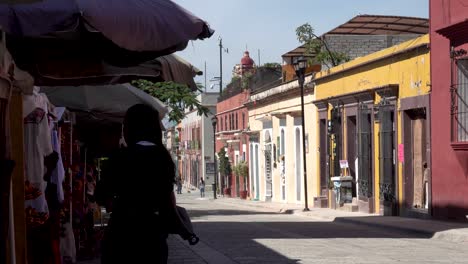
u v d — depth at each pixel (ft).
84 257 43.52
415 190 83.51
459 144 69.72
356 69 98.89
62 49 26.78
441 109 74.28
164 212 20.61
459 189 71.15
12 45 26.35
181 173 330.75
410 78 82.28
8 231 21.26
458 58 70.13
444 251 47.55
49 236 31.32
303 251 47.01
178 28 22.45
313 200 117.08
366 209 94.32
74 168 42.60
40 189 27.96
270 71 174.29
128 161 20.52
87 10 21.01
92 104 40.16
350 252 46.42
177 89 84.38
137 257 20.18
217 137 222.69
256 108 165.68
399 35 126.62
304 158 104.78
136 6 22.07
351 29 119.03
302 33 127.34
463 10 69.46
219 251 47.52
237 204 152.46
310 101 120.47
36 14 20.70
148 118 21.18
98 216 52.39
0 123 21.25
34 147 27.99
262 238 57.31
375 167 92.84
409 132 84.12
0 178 20.99
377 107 91.09
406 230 65.41
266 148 154.40
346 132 103.65
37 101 27.84
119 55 26.48
